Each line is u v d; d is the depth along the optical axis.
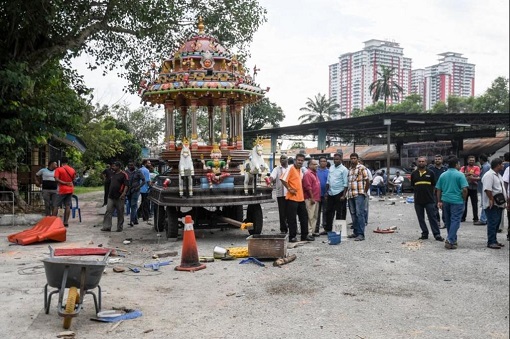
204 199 10.66
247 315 5.66
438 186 9.95
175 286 6.97
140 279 7.39
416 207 10.76
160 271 7.93
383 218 15.13
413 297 6.35
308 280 7.27
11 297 6.34
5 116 14.77
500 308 5.83
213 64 11.77
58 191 13.55
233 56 12.41
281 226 11.59
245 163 11.05
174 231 11.05
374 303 6.10
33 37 15.55
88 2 16.52
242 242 10.84
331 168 11.72
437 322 5.38
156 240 11.20
